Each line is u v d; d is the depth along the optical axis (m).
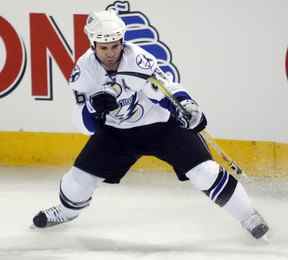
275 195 17.12
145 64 12.06
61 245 13.12
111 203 16.22
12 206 15.88
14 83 19.03
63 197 13.25
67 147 19.09
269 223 14.67
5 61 18.95
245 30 18.36
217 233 13.96
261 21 18.28
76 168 13.06
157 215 15.30
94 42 11.68
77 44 18.80
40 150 19.14
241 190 12.79
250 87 18.64
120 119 12.55
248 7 18.23
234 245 13.12
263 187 17.84
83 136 19.05
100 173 12.91
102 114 12.28
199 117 12.37
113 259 12.18
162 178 18.47
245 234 13.80
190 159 12.51
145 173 18.83
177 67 18.69
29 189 17.25
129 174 18.70
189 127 12.38
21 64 18.95
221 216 15.18
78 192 13.05
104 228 14.27
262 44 18.39
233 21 18.33
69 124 19.11
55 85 18.98
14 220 14.80
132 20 18.56
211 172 12.47
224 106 18.78
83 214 15.27
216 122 18.86
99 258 12.24
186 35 18.50
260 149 18.81
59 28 18.77
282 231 14.09
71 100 19.05
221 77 18.66
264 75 18.55
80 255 12.41
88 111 12.40
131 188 17.55
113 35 11.44
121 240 13.48
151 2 18.42
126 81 12.06
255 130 18.81
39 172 18.73
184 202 16.41
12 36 18.89
